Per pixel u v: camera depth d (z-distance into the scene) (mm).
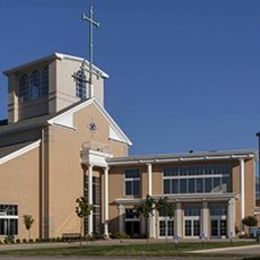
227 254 33562
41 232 65375
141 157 71250
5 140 71250
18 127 69812
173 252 35500
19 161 63844
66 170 68438
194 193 68188
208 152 68250
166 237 64875
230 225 64750
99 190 73312
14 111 77312
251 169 66750
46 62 74375
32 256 34594
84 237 65812
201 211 66625
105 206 72500
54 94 73000
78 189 69812
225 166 67750
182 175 69625
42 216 65625
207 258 30797
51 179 66250
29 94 76500
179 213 67625
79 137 70875
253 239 60062
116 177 73000
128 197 72000
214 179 68062
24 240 61844
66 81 74438
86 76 77062
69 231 67750
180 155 69312
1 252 38812
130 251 37094
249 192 66625
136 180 72000
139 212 65375
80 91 76375
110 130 76438
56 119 67750
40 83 75375
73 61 75562
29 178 64938
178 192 69562
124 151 78375
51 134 66812
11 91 77875
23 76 77500
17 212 62938
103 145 74188
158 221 67938
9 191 62281
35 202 65375
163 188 70375
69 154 69125
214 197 65812
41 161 66562
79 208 61750
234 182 66938
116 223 71938
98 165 71688
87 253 35812
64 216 67438
